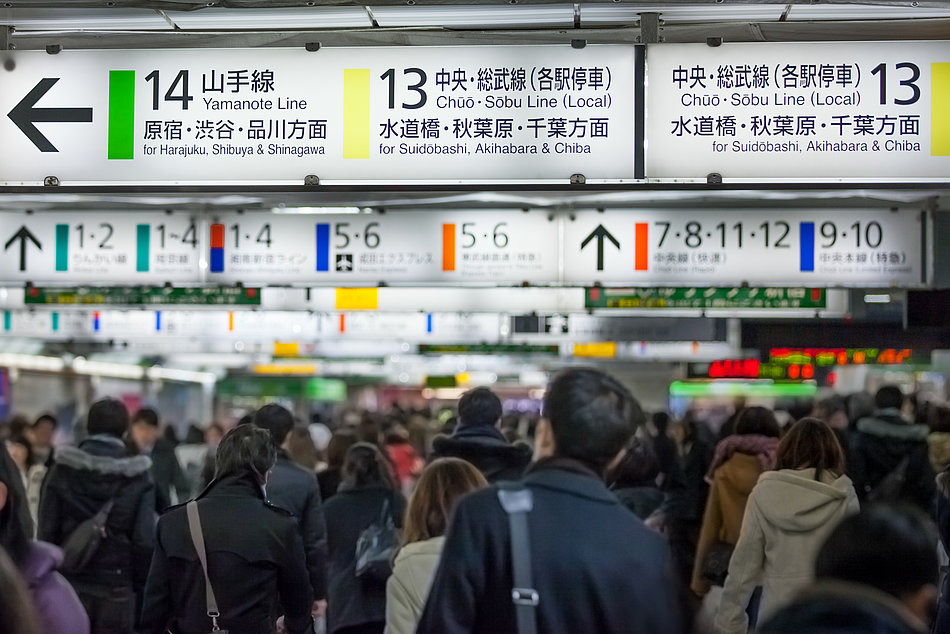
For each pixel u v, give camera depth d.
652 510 7.12
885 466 8.84
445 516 4.79
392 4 5.50
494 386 38.78
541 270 8.70
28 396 23.58
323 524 6.52
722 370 17.61
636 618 2.92
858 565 2.34
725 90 5.52
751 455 7.15
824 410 11.92
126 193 5.73
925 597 2.36
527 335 15.03
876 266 8.49
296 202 8.63
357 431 9.99
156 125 5.73
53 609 3.67
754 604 6.65
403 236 8.89
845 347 13.28
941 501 6.10
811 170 5.48
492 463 6.56
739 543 5.82
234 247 8.99
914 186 5.45
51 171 5.73
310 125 5.68
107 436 7.21
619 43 5.63
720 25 5.67
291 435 8.76
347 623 6.37
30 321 14.84
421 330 15.10
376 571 6.14
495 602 2.95
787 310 10.90
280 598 5.08
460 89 5.62
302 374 34.91
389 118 5.64
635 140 5.53
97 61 5.76
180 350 19.97
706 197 8.31
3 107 5.75
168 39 5.88
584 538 2.95
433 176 5.61
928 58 5.48
